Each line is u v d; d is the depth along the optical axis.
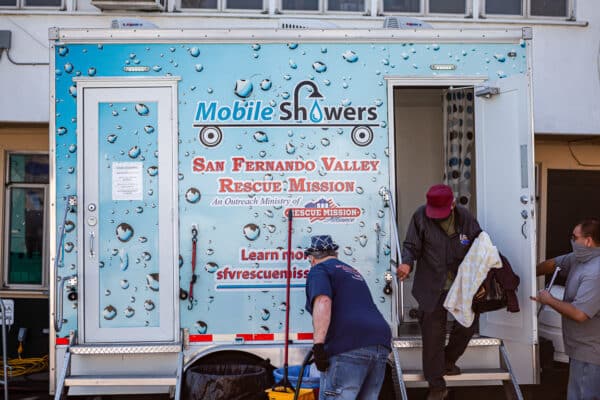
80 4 8.70
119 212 5.62
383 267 5.65
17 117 8.45
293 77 5.71
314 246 4.99
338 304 4.73
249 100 5.69
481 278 5.28
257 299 5.62
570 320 5.39
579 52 8.89
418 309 5.45
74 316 5.57
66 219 5.61
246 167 5.66
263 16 8.73
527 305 5.55
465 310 5.27
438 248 5.39
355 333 4.62
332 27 5.99
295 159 5.68
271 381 5.47
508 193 5.75
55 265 5.54
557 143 9.29
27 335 8.62
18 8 8.59
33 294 8.66
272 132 5.68
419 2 8.96
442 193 5.31
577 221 9.28
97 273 5.60
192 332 5.59
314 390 5.23
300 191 5.66
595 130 8.87
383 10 8.93
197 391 5.25
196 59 5.69
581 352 5.31
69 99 5.65
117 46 5.68
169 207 5.63
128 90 5.66
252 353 5.57
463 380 5.52
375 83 5.75
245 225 5.64
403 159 8.02
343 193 5.68
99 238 5.61
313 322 4.62
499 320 5.74
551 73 8.85
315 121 5.70
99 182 5.63
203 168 5.65
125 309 5.59
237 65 5.70
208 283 5.61
